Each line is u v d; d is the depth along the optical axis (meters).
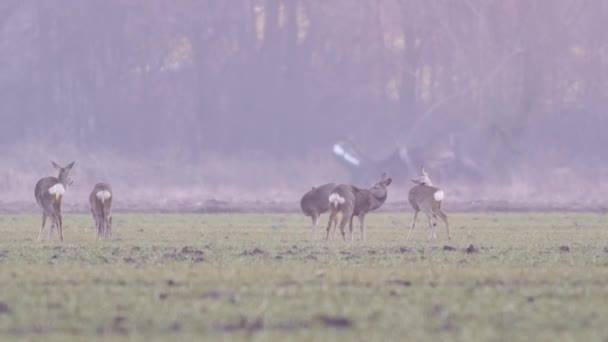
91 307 63.94
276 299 66.56
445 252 104.56
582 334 55.88
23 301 66.06
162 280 76.06
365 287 72.62
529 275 79.44
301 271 81.56
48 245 114.88
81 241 122.31
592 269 85.25
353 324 58.38
